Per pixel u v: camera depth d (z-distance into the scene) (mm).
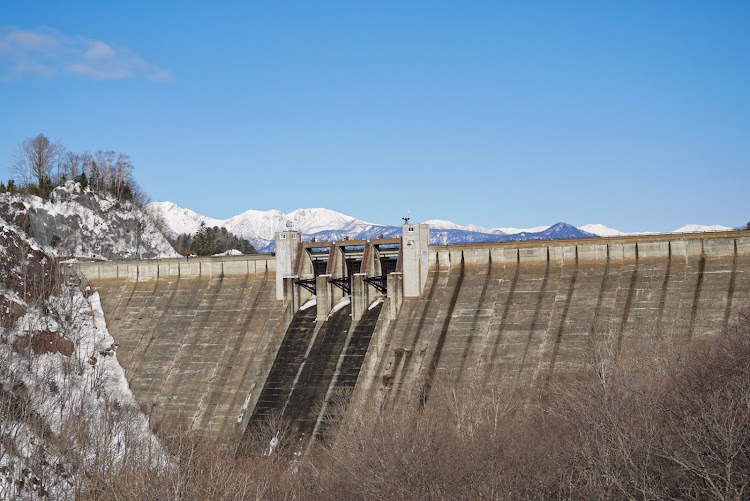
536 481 75750
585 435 78000
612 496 65938
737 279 109500
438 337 121562
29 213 184875
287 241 138750
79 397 128250
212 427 125875
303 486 91750
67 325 146000
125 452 104688
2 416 113375
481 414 100938
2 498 101000
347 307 135125
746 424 66375
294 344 131875
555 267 121750
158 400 132875
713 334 105188
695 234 114375
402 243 129375
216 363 134750
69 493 104125
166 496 85938
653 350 103938
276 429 119625
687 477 64250
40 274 154000
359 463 86375
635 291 114250
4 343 131875
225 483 88625
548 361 111375
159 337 142875
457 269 128250
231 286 145250
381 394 118375
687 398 79812
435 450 83250
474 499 74688
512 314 119125
